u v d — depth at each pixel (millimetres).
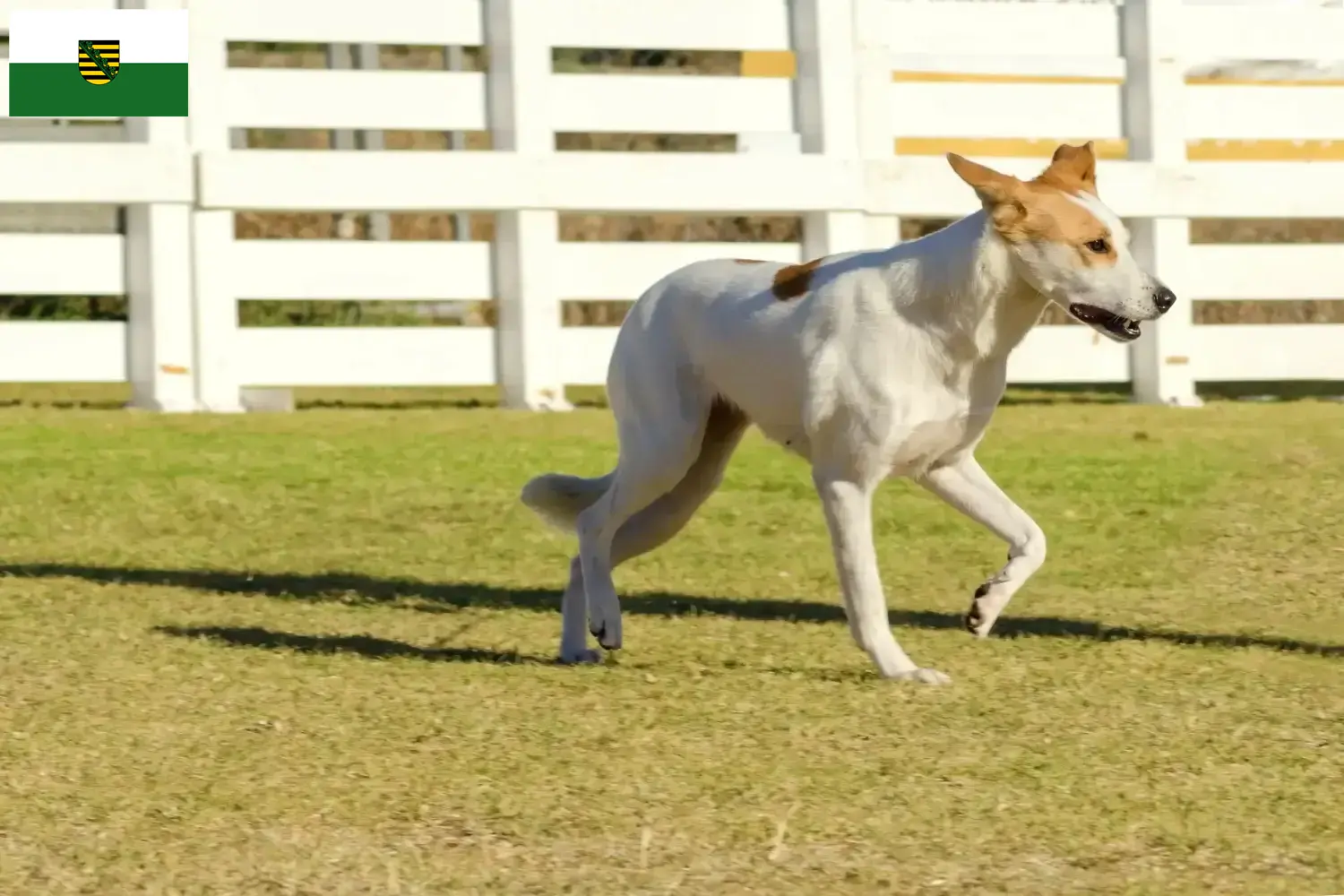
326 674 8047
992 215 7688
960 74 19156
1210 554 11336
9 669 8117
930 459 8094
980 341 7832
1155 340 19016
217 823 5863
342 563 11156
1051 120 19109
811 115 18344
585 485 8938
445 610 9891
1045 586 10547
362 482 13375
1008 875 5383
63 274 16875
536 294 17688
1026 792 6176
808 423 7996
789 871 5410
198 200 16969
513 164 17516
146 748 6734
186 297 17000
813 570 11023
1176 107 19141
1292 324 19625
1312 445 15062
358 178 17250
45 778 6363
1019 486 13375
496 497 12977
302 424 16000
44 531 11836
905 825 5816
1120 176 18859
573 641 8586
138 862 5492
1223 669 8266
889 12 18656
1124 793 6176
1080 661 8422
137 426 15617
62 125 18266
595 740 6832
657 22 17891
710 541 11781
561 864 5480
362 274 17531
